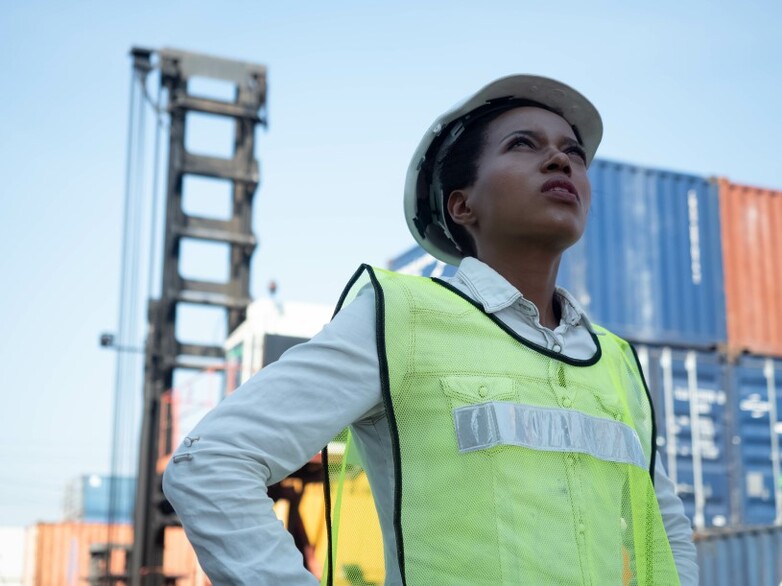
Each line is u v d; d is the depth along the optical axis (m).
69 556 17.28
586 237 11.58
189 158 13.02
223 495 1.35
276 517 1.39
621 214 11.83
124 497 21.06
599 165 11.89
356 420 1.55
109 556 12.26
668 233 11.93
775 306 12.09
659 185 12.09
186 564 13.80
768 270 12.26
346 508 1.59
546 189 1.74
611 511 1.55
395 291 1.56
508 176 1.76
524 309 1.66
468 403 1.49
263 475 1.41
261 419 1.42
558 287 1.85
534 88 1.91
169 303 12.32
